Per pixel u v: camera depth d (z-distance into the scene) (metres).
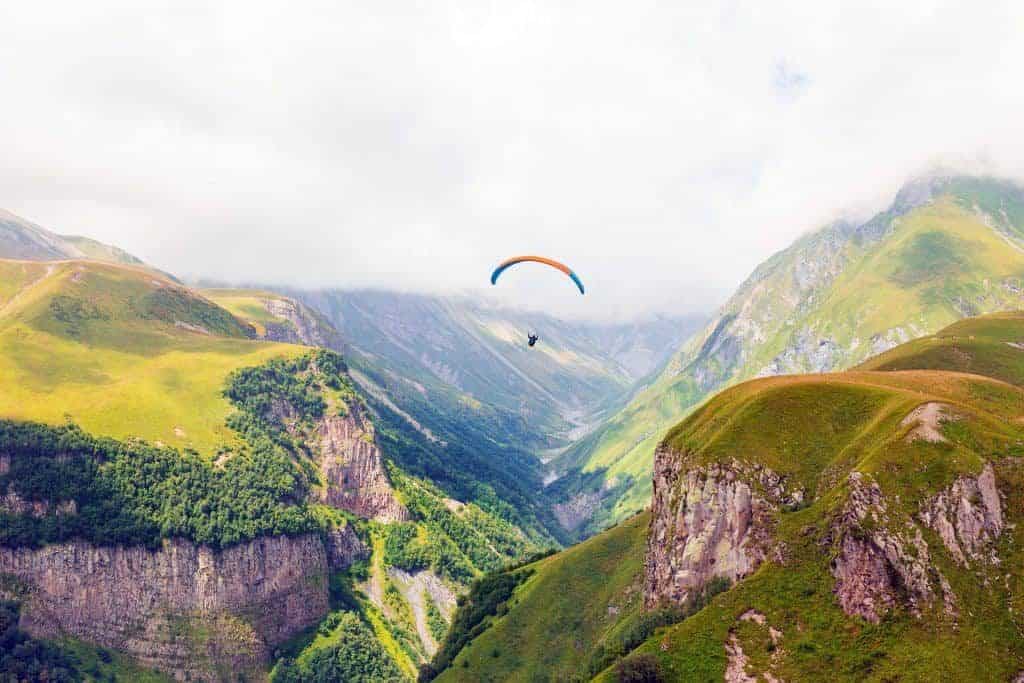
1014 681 111.75
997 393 187.88
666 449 190.50
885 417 155.12
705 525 160.38
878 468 139.00
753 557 148.62
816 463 156.62
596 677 135.00
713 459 163.75
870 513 133.50
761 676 123.31
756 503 153.75
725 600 139.00
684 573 160.38
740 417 171.75
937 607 122.19
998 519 130.12
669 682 127.38
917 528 129.62
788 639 127.81
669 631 138.50
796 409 168.75
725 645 130.38
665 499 184.00
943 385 190.00
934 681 112.44
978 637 117.25
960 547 127.62
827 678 119.12
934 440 141.25
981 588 123.00
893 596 125.38
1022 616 118.69
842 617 127.56
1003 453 138.25
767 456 160.00
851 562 131.50
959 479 133.38
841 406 167.38
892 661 117.50
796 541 142.12
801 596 133.62
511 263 176.12
